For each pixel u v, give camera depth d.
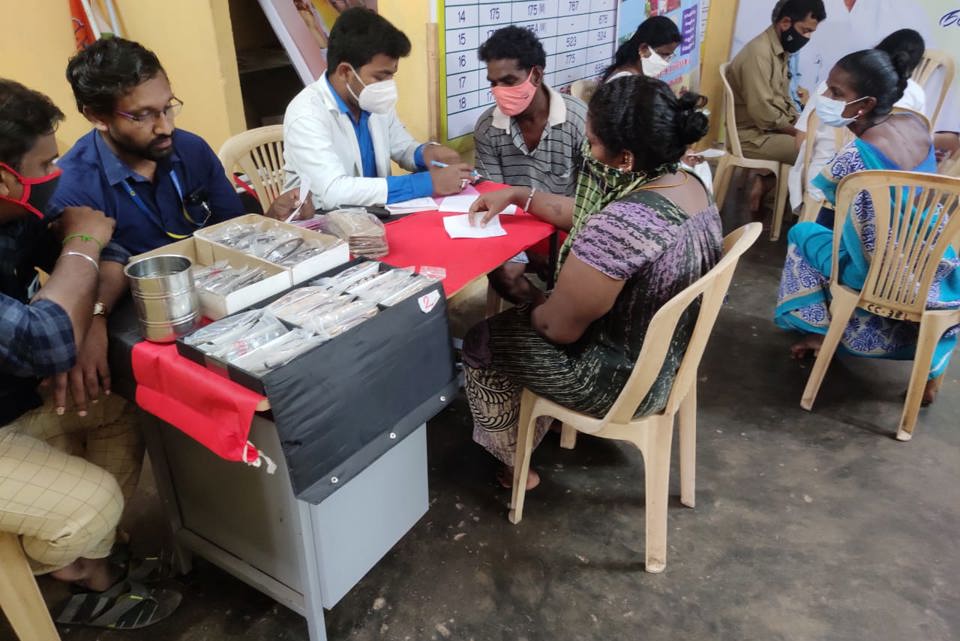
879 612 1.58
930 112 4.00
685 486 1.89
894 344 2.20
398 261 1.60
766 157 3.71
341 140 2.05
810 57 4.41
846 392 2.42
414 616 1.58
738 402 2.36
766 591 1.64
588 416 1.59
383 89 1.93
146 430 1.48
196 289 1.26
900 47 3.46
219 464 1.40
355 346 1.18
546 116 2.35
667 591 1.64
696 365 1.56
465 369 1.75
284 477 1.24
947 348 2.18
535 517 1.88
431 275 1.50
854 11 4.16
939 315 1.99
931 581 1.67
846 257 2.16
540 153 2.40
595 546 1.78
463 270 1.55
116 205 1.53
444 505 1.92
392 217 1.89
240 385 1.08
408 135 2.36
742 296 3.10
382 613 1.58
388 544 1.57
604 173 1.43
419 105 2.62
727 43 4.82
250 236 1.50
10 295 1.27
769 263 3.45
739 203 4.30
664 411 1.58
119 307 1.35
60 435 1.44
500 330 1.67
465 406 2.36
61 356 1.15
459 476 2.03
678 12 4.05
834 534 1.81
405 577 1.68
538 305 1.67
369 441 1.26
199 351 1.12
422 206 1.97
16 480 1.19
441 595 1.63
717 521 1.86
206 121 2.43
